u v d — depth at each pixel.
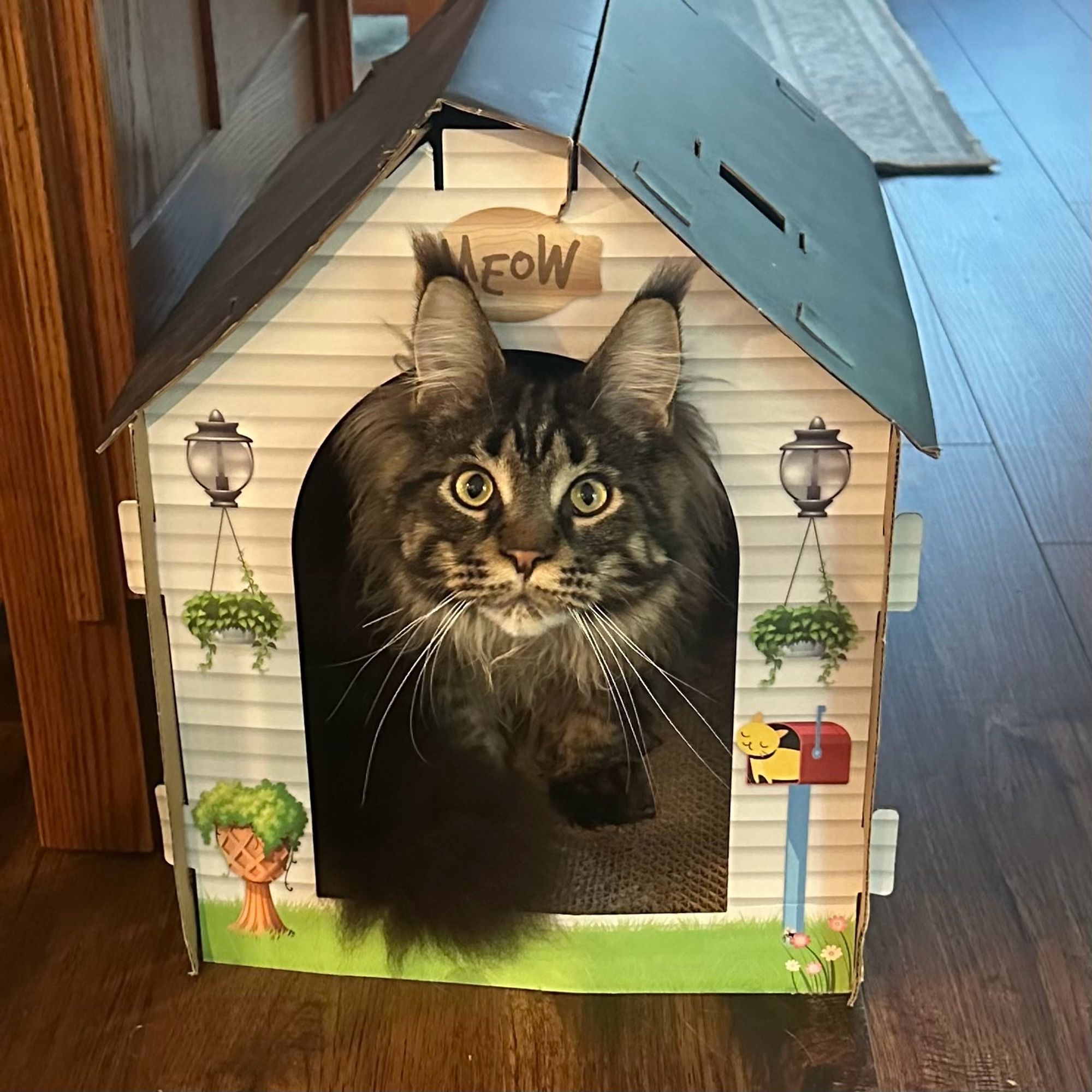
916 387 0.68
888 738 1.00
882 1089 0.72
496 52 0.65
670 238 0.62
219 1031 0.76
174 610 0.73
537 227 0.62
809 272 0.69
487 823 0.76
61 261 0.74
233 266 0.74
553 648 0.71
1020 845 0.90
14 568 0.82
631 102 0.67
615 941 0.77
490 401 0.66
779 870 0.76
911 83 2.38
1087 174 2.08
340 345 0.65
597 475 0.67
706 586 0.69
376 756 0.75
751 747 0.73
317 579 0.71
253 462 0.68
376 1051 0.74
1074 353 1.61
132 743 0.86
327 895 0.78
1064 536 1.28
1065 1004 0.77
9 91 0.70
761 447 0.66
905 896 0.85
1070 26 2.76
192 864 0.78
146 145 0.84
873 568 0.69
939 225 1.91
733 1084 0.72
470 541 0.69
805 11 2.72
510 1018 0.77
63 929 0.83
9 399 0.77
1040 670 1.09
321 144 0.89
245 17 1.13
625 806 0.75
